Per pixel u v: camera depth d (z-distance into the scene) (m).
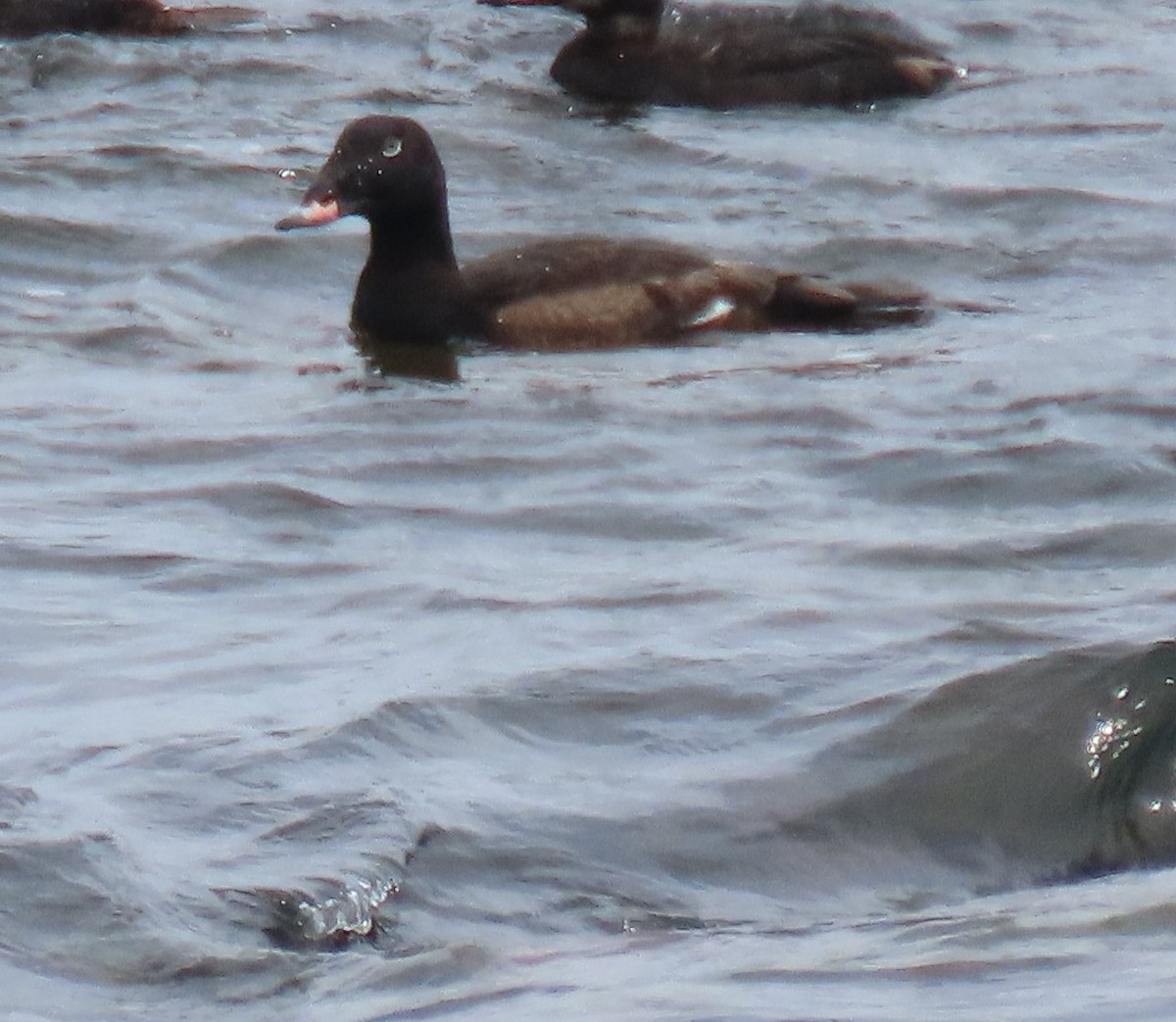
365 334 19.23
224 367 18.06
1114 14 28.38
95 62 25.55
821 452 15.94
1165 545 13.83
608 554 13.98
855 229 21.52
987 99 25.64
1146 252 20.98
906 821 10.05
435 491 15.16
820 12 27.23
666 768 10.48
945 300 19.80
